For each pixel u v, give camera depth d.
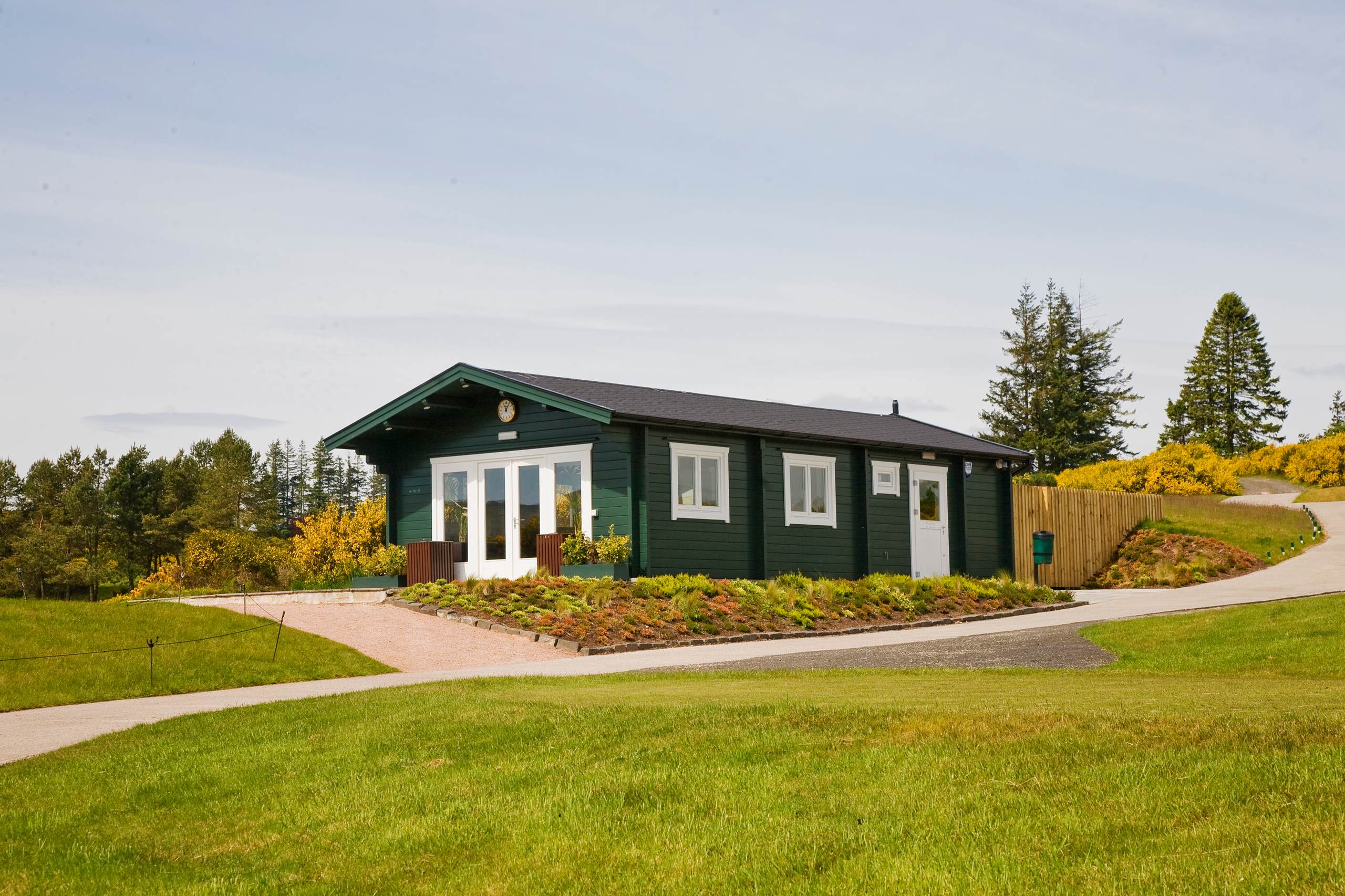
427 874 7.54
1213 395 83.44
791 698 11.83
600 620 20.23
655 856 7.36
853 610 22.89
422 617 21.34
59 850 8.31
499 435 25.67
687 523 24.53
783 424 26.95
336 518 42.22
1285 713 9.16
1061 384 71.94
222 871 7.84
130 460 75.56
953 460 30.59
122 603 20.38
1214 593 26.05
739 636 20.55
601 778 8.90
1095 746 8.42
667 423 23.98
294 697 14.60
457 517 26.25
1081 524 34.56
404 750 10.39
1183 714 9.27
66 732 12.71
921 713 10.02
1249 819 6.82
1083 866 6.48
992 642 18.61
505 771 9.39
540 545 24.31
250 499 76.94
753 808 7.99
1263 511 40.41
